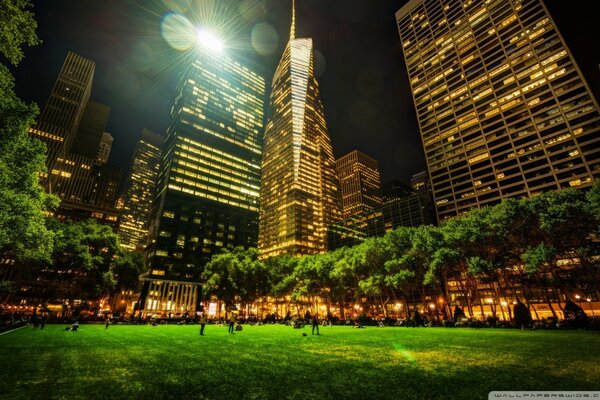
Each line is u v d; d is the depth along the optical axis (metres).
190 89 149.88
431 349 17.55
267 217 198.12
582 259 41.62
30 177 22.81
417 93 136.88
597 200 36.47
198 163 138.38
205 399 7.52
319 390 8.35
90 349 16.72
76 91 160.50
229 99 163.75
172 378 9.76
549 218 39.50
